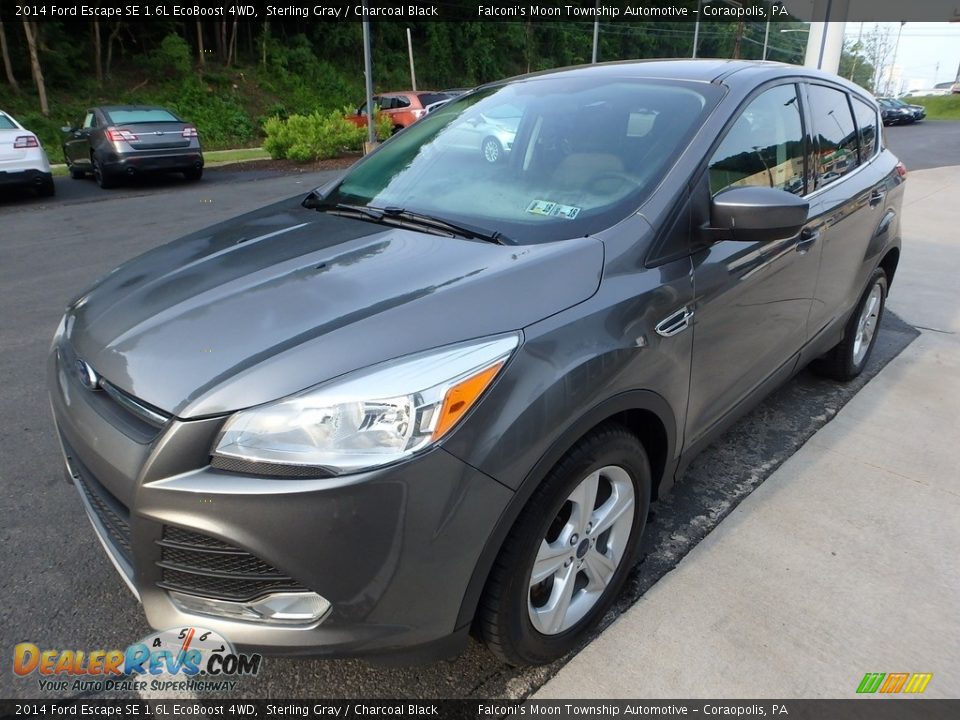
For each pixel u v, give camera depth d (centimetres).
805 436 349
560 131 263
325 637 166
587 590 218
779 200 217
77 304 232
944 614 234
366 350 165
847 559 260
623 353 195
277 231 250
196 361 172
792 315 297
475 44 4847
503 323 177
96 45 3225
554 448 178
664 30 6116
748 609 236
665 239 219
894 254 411
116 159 1180
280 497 154
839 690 206
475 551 169
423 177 274
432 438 160
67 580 245
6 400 383
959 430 356
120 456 171
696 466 321
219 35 3791
